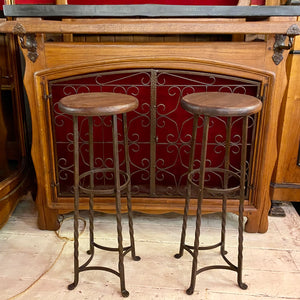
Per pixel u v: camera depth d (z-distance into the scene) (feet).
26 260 5.41
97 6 4.90
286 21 4.89
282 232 6.23
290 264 5.35
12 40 6.57
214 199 6.10
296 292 4.78
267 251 5.66
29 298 4.63
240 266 4.76
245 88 5.84
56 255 5.55
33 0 7.17
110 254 5.57
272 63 5.30
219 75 5.47
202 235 6.12
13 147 7.97
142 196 6.17
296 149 6.33
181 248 5.39
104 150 6.44
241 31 4.89
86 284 4.91
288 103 6.10
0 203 5.80
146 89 5.94
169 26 4.88
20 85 6.88
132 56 5.32
